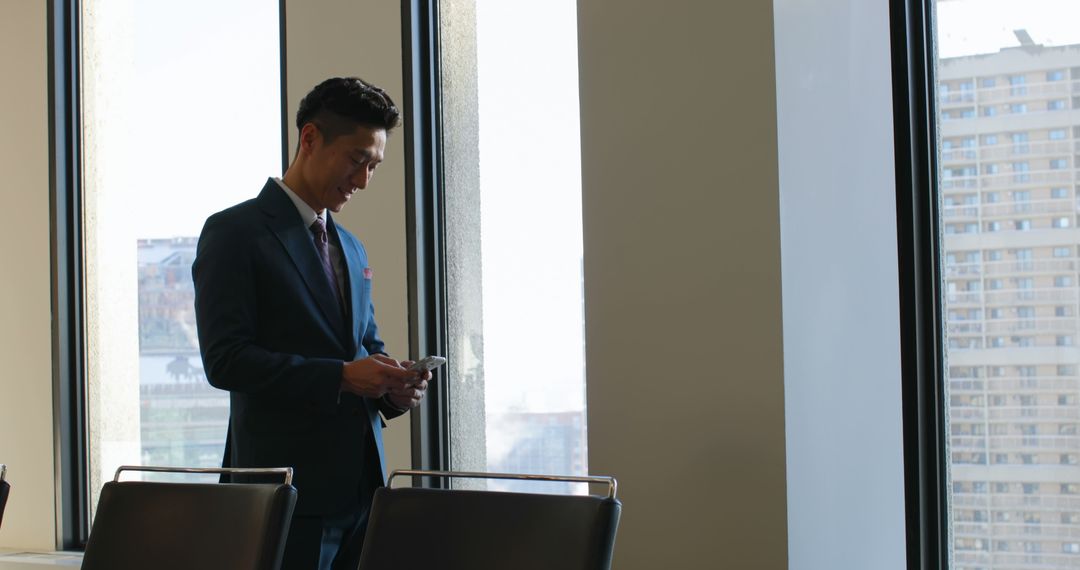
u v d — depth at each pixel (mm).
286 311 2262
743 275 2668
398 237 3492
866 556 2857
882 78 3012
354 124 2285
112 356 4215
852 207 2879
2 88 4258
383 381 2191
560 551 1637
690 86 2736
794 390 2641
